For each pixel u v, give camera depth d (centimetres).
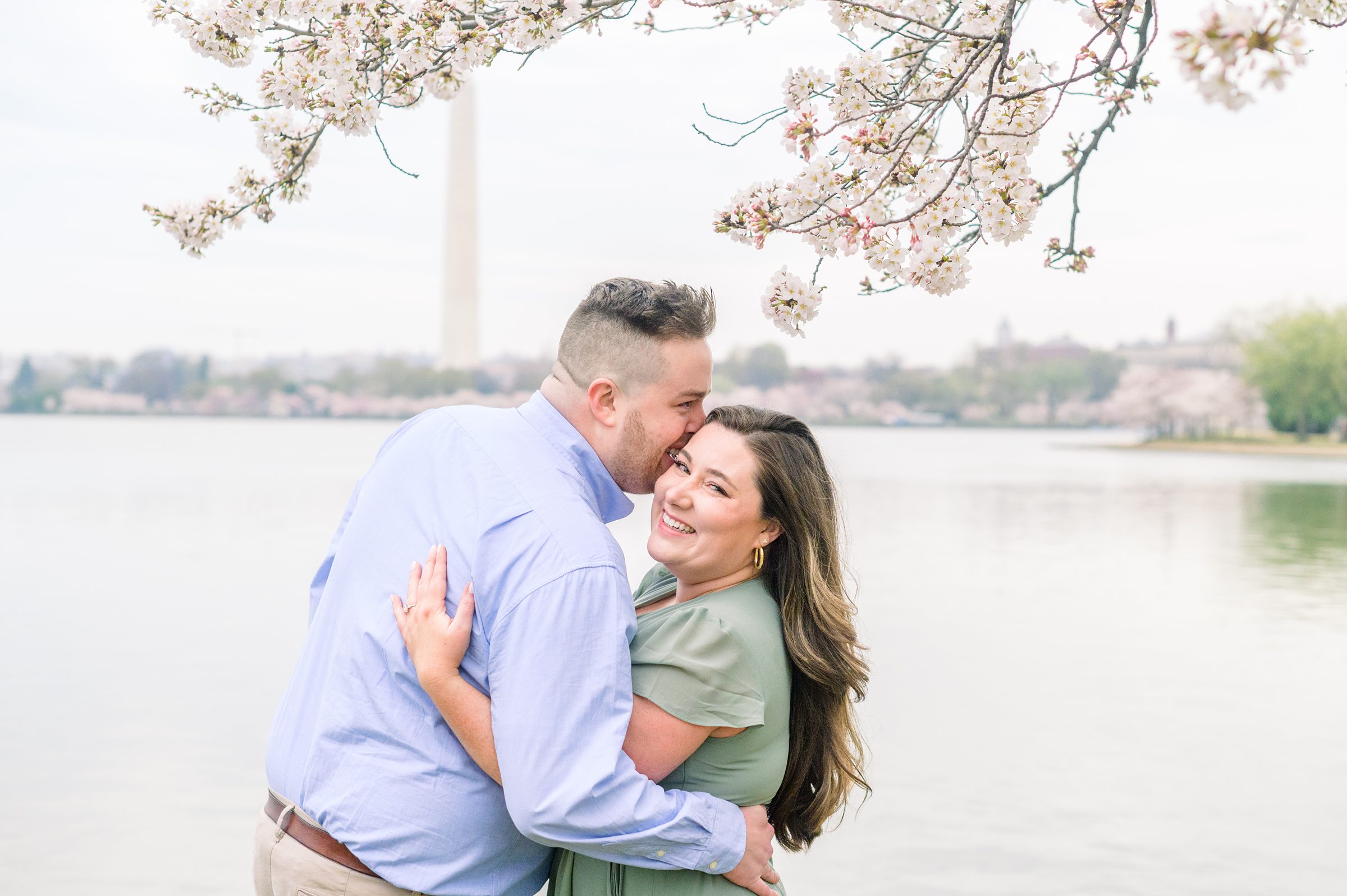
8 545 2072
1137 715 893
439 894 202
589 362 217
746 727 209
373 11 247
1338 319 8812
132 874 556
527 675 194
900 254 235
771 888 217
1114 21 235
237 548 2034
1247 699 954
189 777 707
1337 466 7100
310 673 218
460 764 203
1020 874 571
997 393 13862
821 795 235
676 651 206
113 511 2809
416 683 204
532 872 217
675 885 209
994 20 250
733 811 207
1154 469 6297
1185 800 688
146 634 1196
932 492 4075
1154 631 1291
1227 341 10638
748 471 219
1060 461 7200
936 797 690
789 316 236
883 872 577
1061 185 235
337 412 13625
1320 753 786
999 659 1113
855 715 240
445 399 10194
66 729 813
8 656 1076
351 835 202
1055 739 817
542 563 199
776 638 221
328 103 252
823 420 13512
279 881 210
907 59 264
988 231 232
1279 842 620
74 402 14075
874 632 1263
